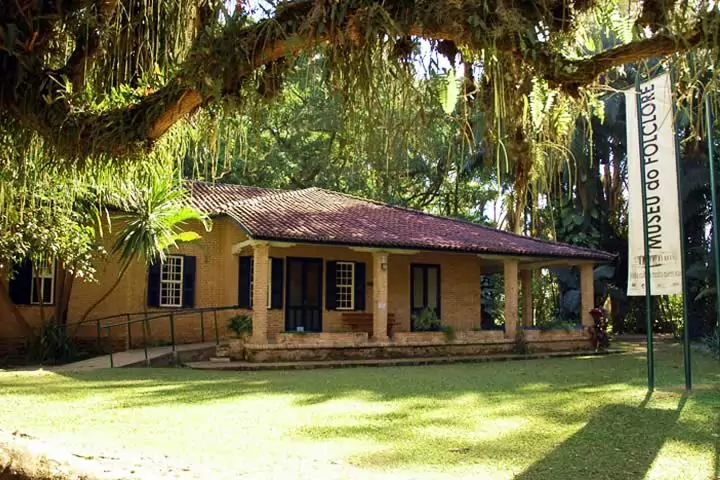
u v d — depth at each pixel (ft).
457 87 13.24
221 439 22.62
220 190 70.08
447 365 53.52
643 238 36.99
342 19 11.39
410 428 25.11
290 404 30.58
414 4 11.28
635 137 37.14
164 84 14.71
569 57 11.14
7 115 13.64
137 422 25.22
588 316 69.92
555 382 40.34
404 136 12.58
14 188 16.83
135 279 59.11
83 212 50.90
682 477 18.33
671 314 97.76
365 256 68.59
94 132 13.53
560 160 13.55
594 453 21.18
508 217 16.57
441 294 71.36
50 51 14.11
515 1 11.00
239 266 61.98
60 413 26.73
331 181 87.25
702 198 79.10
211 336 62.69
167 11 14.34
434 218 75.61
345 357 55.31
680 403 31.42
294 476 17.48
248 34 12.26
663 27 10.16
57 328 54.44
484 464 19.65
